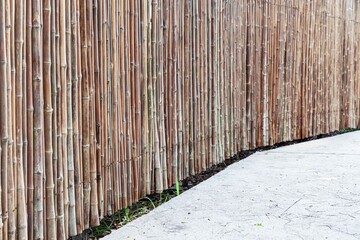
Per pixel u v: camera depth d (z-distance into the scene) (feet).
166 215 8.77
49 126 6.89
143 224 8.29
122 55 9.00
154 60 10.12
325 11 18.85
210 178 11.60
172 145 10.92
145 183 9.95
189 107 11.71
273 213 8.78
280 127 16.90
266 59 15.88
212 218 8.55
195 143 12.03
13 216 6.26
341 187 10.55
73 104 7.54
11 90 6.21
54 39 7.00
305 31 17.84
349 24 20.36
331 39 19.39
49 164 6.90
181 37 11.25
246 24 14.82
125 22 9.09
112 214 8.91
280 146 17.43
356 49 20.97
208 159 12.80
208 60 12.61
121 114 9.00
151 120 10.05
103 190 8.46
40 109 6.70
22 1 6.40
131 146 9.37
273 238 7.52
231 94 14.06
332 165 12.95
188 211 8.98
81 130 7.80
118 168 8.92
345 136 18.95
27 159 6.54
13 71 6.25
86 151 7.89
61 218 7.18
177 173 11.16
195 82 11.95
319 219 8.41
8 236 6.21
